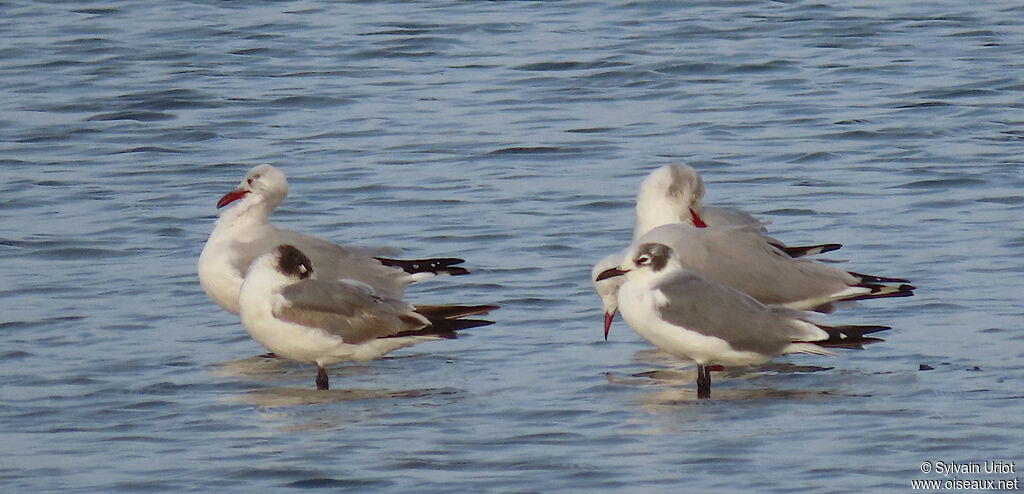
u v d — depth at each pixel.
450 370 14.74
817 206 20.20
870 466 11.95
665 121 24.89
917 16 31.17
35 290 17.47
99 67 28.39
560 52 29.05
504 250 18.75
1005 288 16.56
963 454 12.11
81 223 20.14
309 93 26.73
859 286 15.44
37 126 25.09
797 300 15.37
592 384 14.20
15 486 11.98
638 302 14.04
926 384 13.80
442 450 12.54
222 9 32.66
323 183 21.83
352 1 33.41
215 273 16.06
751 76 27.42
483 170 22.39
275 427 13.20
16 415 13.60
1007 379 13.84
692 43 29.53
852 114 24.86
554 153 23.20
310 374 14.77
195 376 14.69
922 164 22.05
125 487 11.95
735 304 13.85
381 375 14.66
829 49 28.97
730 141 23.62
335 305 14.16
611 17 31.69
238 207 16.36
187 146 24.00
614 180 21.78
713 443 12.53
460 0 33.34
